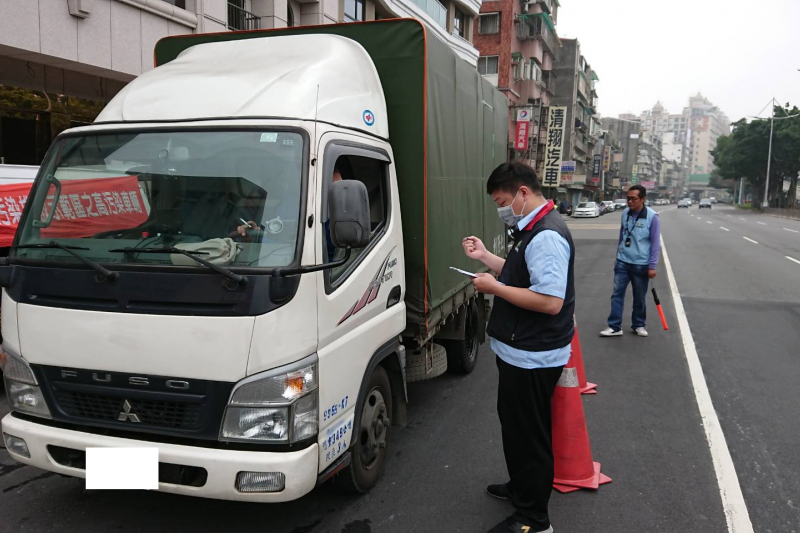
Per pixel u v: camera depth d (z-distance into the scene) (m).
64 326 2.74
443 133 4.35
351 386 3.10
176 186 2.83
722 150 82.12
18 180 5.51
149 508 3.42
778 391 5.54
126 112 3.08
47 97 10.25
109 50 9.88
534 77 45.03
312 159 2.78
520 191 2.95
